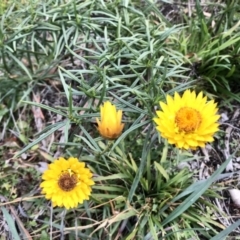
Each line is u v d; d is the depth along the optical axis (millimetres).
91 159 257
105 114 219
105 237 252
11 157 282
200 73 295
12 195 270
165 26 303
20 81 292
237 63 288
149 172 253
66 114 247
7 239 260
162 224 244
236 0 295
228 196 267
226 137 286
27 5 291
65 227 256
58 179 232
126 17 280
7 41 267
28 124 292
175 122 220
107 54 267
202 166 276
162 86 262
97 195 249
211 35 308
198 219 250
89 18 269
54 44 280
